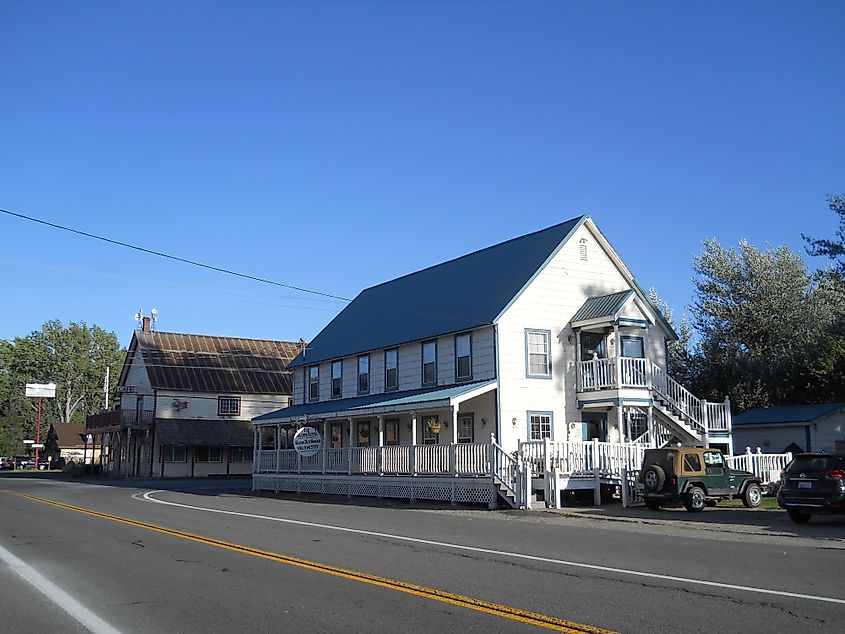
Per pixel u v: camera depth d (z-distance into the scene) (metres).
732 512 23.47
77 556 14.32
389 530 18.59
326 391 41.91
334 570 12.27
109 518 22.12
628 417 31.61
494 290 32.78
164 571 12.46
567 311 32.19
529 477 25.58
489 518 22.47
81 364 107.31
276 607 9.58
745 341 53.41
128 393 64.44
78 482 50.03
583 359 32.06
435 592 10.31
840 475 19.02
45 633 8.52
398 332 36.50
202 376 61.44
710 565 12.47
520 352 30.70
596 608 9.21
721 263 54.19
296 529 18.84
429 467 29.55
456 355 32.41
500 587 10.63
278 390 63.59
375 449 32.78
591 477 26.83
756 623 8.39
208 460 60.09
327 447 39.19
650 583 10.81
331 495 35.00
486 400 30.42
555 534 17.59
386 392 36.69
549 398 31.02
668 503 24.78
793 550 14.45
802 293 52.06
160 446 58.47
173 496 33.84
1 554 14.67
